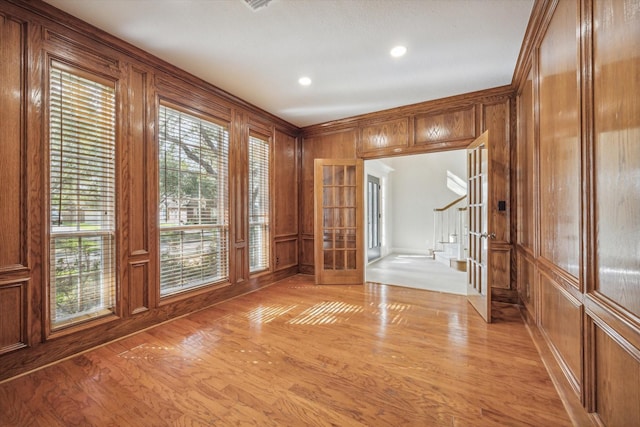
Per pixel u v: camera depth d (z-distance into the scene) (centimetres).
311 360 206
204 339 241
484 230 292
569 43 158
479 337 242
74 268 220
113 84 240
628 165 103
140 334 250
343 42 241
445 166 716
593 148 129
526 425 143
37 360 196
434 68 284
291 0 192
